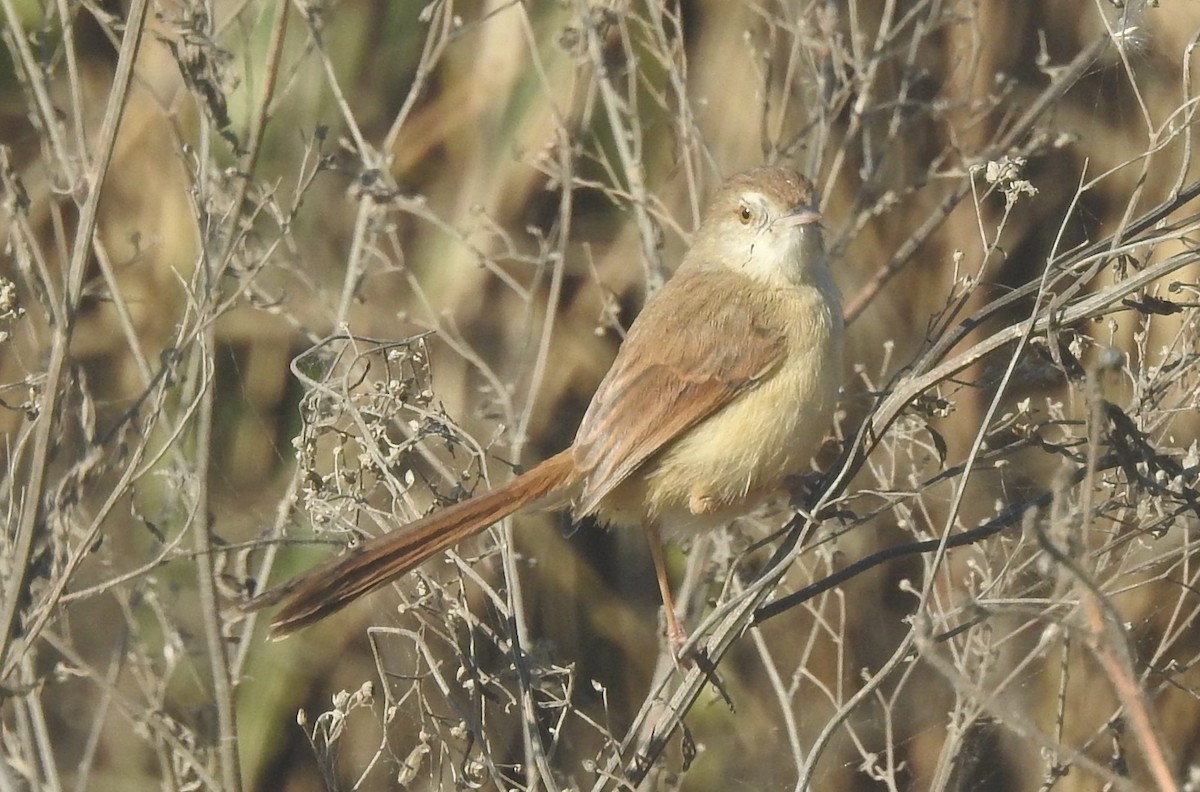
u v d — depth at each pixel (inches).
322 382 349.7
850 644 482.9
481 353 514.0
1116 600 409.4
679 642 356.2
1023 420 396.5
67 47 358.9
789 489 361.4
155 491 462.0
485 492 335.0
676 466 356.2
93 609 461.1
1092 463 222.2
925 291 512.1
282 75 500.4
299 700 480.7
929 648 220.7
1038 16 514.0
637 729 323.3
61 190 403.9
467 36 536.7
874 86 503.2
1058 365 272.4
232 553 450.0
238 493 477.7
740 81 506.9
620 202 474.9
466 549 429.1
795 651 486.3
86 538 327.0
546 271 519.5
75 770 461.1
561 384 514.0
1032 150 443.8
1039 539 202.5
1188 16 470.6
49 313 351.3
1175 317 432.8
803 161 508.7
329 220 507.8
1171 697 452.8
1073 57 511.8
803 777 286.7
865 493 296.0
